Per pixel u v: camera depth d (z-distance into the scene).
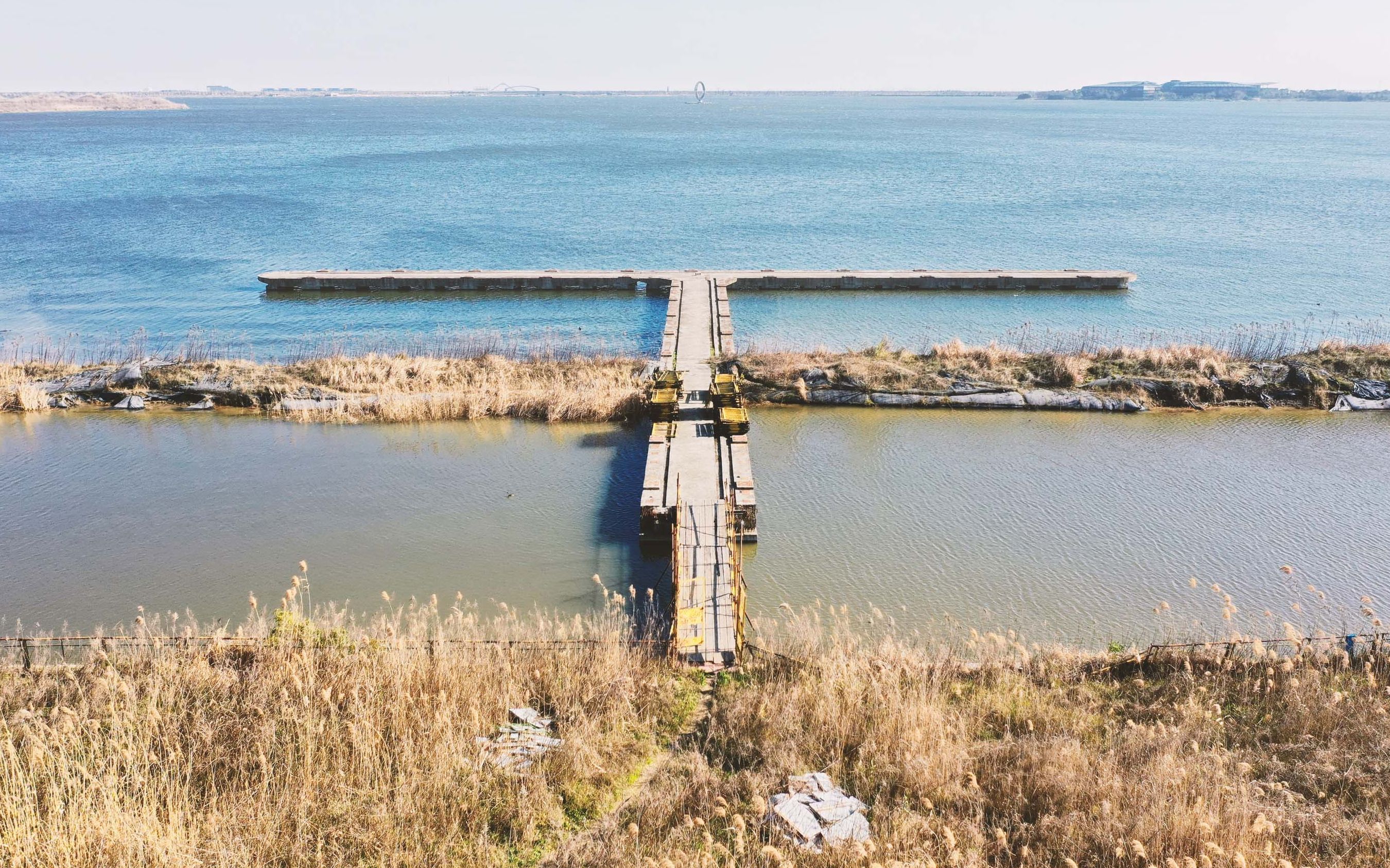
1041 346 36.81
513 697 14.45
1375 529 22.44
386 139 165.25
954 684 15.11
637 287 47.03
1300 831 11.03
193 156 129.12
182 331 40.62
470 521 23.22
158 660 15.06
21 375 32.94
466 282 47.12
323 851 11.09
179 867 10.48
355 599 19.69
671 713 14.45
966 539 22.00
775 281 46.53
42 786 11.80
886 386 31.39
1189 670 15.09
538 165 110.31
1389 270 51.06
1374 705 13.88
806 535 22.20
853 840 10.97
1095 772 12.31
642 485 24.98
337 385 32.12
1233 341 37.41
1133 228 64.12
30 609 19.45
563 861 10.88
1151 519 23.02
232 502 24.53
